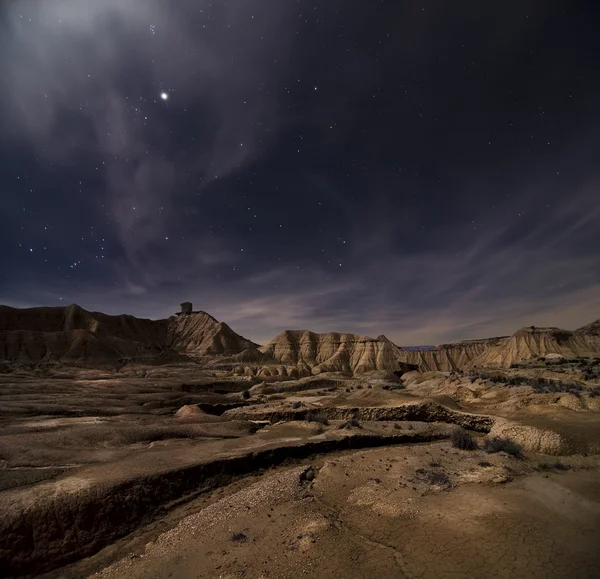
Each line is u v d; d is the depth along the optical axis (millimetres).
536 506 10773
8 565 10062
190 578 8961
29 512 11289
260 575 8602
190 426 25000
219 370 90688
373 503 12031
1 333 83625
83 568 10391
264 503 12906
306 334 122250
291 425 25562
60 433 20891
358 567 8594
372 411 29109
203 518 12320
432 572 8180
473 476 13664
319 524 10719
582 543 8695
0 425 25141
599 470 14438
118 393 45594
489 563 8250
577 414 21125
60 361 78312
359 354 108688
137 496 13297
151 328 150250
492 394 30438
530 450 17922
